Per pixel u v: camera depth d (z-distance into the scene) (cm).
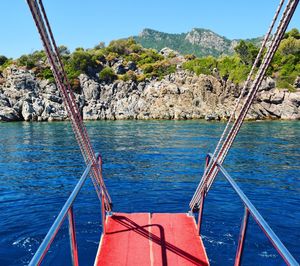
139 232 638
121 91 6925
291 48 7000
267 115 5872
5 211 1171
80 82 7019
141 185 1502
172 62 8544
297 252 862
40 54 8275
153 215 721
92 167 567
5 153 2483
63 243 890
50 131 4134
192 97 6412
